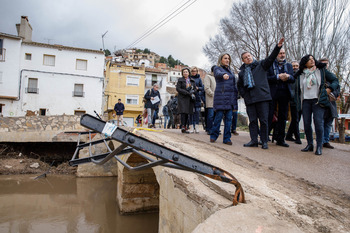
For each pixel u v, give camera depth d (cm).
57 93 2417
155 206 783
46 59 2408
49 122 1334
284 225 156
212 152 418
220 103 507
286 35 1509
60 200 883
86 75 2511
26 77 2319
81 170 1181
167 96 3288
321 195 250
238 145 518
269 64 453
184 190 289
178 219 306
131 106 3012
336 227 179
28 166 1234
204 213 235
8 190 962
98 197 927
